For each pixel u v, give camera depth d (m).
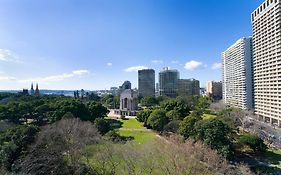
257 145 96.00
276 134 138.38
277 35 164.12
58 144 68.44
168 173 58.47
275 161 90.31
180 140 88.69
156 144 80.25
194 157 68.88
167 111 144.62
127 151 67.38
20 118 132.00
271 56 174.00
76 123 90.56
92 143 77.69
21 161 62.62
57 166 61.41
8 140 72.69
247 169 76.75
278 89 163.88
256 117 185.25
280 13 162.50
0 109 123.06
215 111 192.88
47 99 179.12
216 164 68.75
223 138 85.12
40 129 82.62
